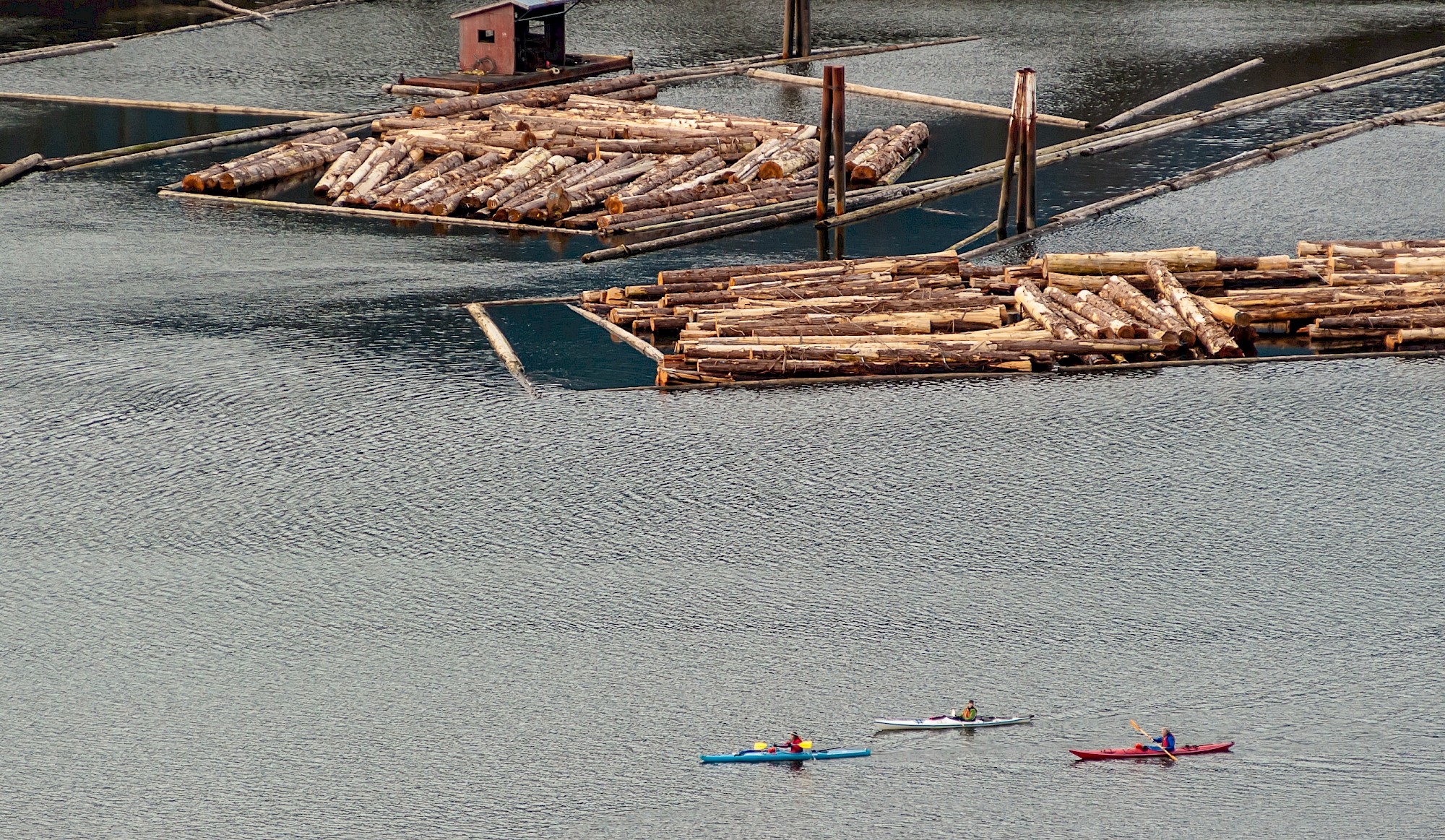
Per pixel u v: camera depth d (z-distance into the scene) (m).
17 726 157.38
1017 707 159.38
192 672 165.88
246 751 154.25
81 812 146.75
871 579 182.50
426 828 145.12
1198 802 146.25
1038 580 181.75
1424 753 151.88
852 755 152.88
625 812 146.75
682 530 193.50
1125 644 169.12
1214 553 187.12
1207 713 158.12
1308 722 156.50
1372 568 183.50
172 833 144.38
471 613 176.00
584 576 183.38
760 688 162.75
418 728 157.25
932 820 144.62
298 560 186.88
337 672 165.75
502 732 156.75
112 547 189.62
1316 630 171.25
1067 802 146.50
